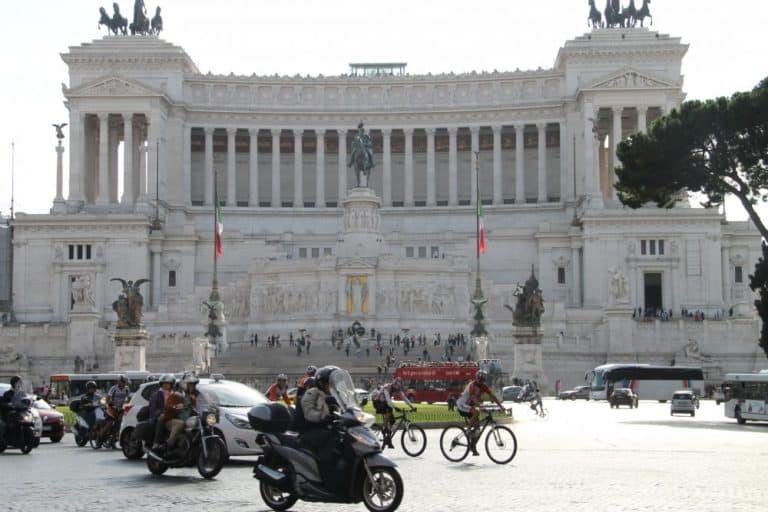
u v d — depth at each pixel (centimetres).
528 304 9781
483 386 3891
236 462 3903
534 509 2588
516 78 16300
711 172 7581
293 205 16812
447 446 4566
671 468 3553
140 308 9344
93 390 4925
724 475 3331
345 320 12662
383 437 4459
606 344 11706
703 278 13875
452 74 16450
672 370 10244
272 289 13025
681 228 13888
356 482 2511
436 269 12925
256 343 12231
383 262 12800
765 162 7350
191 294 13638
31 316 14162
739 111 7125
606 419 6762
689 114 7338
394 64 18100
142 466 3784
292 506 2730
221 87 16500
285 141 17262
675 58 15862
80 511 2591
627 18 16325
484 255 14600
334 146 17262
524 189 16675
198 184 17050
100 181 15275
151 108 15525
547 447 4466
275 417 2659
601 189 16400
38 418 4472
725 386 6638
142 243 14262
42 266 14238
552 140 16875
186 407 3422
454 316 12888
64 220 14225
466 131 16662
